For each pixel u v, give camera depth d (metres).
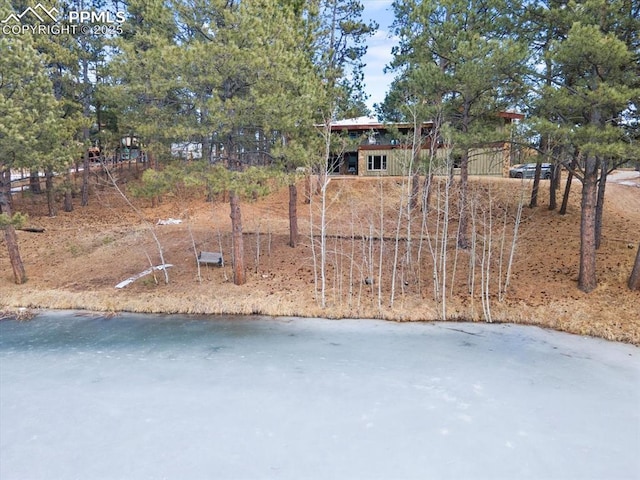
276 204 22.30
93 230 18.38
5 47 11.27
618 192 21.45
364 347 9.52
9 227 13.16
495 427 6.45
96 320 11.40
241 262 12.96
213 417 6.71
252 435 6.23
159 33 11.24
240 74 10.89
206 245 16.23
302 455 5.78
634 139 10.48
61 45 18.23
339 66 19.19
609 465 5.61
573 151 12.14
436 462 5.64
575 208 18.25
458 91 13.18
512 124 11.26
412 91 14.64
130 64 10.80
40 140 12.49
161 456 5.76
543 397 7.34
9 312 11.84
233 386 7.72
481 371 8.32
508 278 11.67
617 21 9.80
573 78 11.23
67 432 6.32
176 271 14.09
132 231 18.12
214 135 11.91
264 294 12.37
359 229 17.48
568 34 9.32
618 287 11.24
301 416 6.73
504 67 10.66
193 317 11.59
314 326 10.85
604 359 8.84
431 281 13.08
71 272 14.39
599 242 14.09
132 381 7.94
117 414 6.81
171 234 17.56
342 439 6.14
